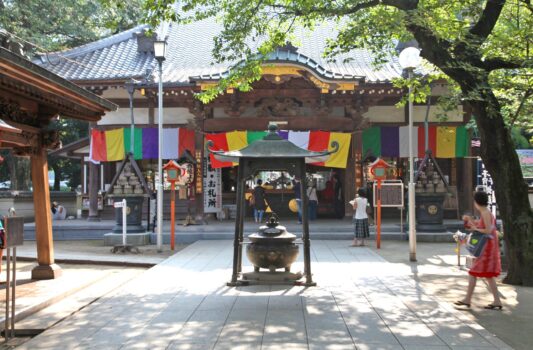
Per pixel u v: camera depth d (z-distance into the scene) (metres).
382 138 18.12
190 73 18.97
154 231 16.38
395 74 18.53
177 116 19.08
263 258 8.45
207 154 18.52
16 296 7.66
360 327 5.89
